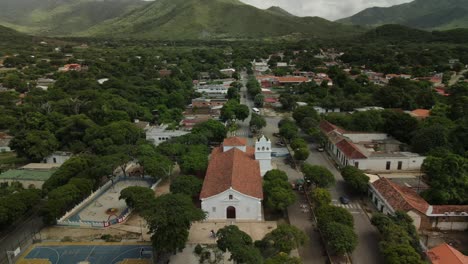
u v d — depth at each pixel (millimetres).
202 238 71500
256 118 150000
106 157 98188
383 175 102312
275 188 80312
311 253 67312
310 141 137625
